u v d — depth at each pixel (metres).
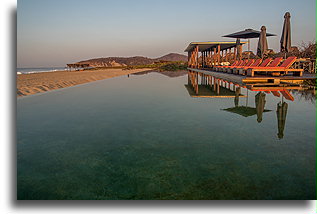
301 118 3.79
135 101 5.93
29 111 4.86
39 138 3.09
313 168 2.04
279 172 1.99
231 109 4.67
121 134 3.18
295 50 13.89
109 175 2.02
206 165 2.16
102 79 14.36
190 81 11.95
